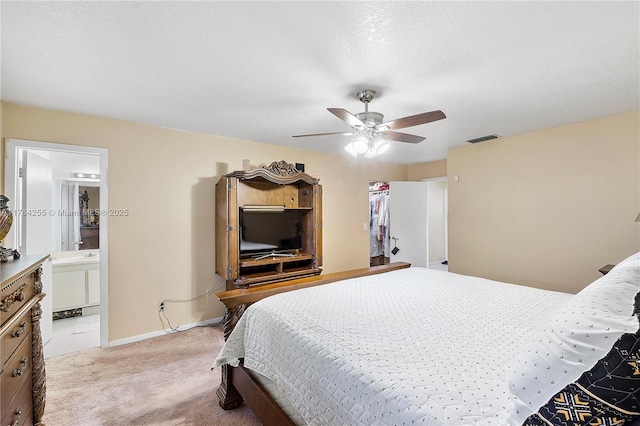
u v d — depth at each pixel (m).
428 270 2.83
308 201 3.93
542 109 2.73
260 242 3.65
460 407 0.86
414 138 2.55
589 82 2.18
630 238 2.82
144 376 2.35
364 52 1.77
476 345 1.25
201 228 3.48
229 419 1.86
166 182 3.25
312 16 1.45
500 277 3.78
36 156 2.92
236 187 3.24
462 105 2.62
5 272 1.25
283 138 3.72
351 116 2.07
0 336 1.12
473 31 1.57
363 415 0.99
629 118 2.82
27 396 1.47
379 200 5.91
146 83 2.17
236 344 1.83
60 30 1.54
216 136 3.59
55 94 2.35
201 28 1.54
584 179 3.09
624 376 0.67
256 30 1.56
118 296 2.96
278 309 1.71
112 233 2.93
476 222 4.02
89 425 1.79
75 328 3.41
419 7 1.38
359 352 1.20
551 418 0.73
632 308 0.81
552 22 1.49
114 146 2.96
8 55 1.78
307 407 1.22
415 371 1.05
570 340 0.78
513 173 3.65
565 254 3.23
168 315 3.24
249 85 2.21
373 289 2.16
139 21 1.48
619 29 1.54
